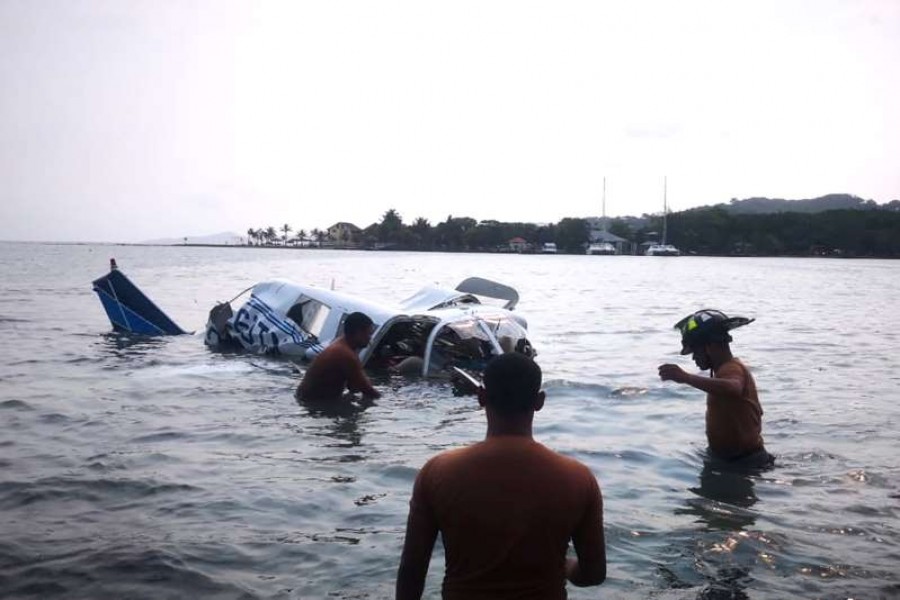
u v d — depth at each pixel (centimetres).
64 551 561
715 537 586
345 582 513
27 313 2425
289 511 645
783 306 3209
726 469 768
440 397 1156
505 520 317
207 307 2856
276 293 1638
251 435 909
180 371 1369
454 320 1391
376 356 1439
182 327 2181
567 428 952
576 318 2548
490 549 319
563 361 1548
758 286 5034
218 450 842
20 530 602
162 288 3912
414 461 796
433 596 488
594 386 1233
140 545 571
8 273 5428
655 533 594
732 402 775
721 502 668
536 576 320
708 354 781
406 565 333
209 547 568
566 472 327
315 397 1120
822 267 10075
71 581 514
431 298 1731
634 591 499
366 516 634
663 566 536
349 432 930
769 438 901
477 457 327
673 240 18012
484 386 343
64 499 674
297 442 880
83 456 812
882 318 2606
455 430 944
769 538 584
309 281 4759
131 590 502
